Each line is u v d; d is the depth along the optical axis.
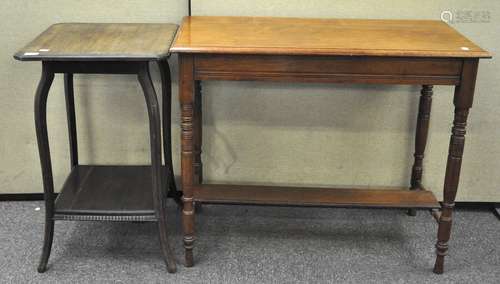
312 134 2.58
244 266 2.25
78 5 2.39
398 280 2.20
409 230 2.52
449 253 2.37
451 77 1.96
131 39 2.07
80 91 2.51
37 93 1.98
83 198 2.22
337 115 2.55
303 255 2.33
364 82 1.98
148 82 1.98
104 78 2.49
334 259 2.31
